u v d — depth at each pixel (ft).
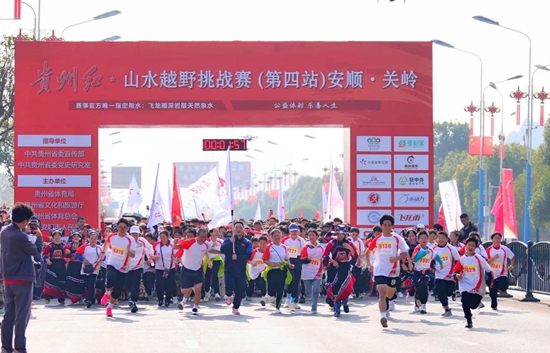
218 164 98.43
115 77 91.76
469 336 50.14
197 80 91.91
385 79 92.48
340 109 92.27
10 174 178.09
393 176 92.38
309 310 70.64
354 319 61.72
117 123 91.61
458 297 83.15
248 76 92.07
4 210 73.87
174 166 98.32
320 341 47.70
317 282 67.15
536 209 227.40
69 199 91.76
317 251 66.95
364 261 80.74
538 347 44.80
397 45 92.63
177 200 98.22
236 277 65.51
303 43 92.38
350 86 92.27
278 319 61.67
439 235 63.98
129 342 47.32
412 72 92.58
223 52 92.12
